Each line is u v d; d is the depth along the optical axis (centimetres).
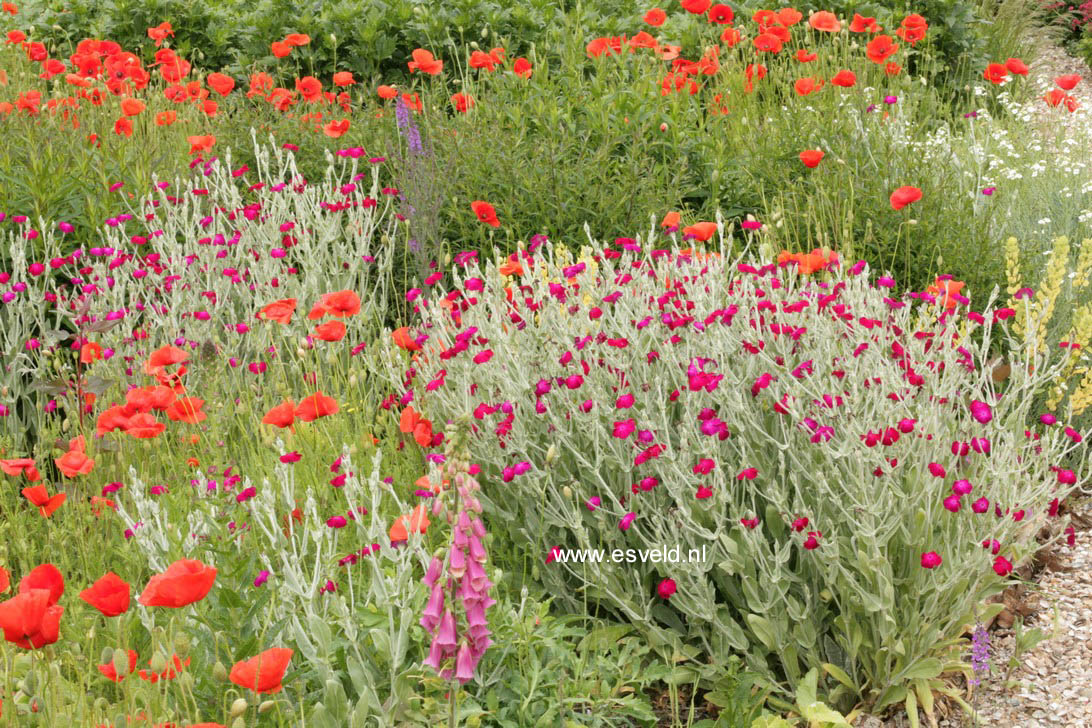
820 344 352
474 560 227
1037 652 352
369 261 514
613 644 338
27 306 470
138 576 330
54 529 343
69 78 616
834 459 334
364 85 734
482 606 230
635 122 602
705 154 607
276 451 388
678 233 543
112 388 443
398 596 299
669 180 601
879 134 600
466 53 785
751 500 346
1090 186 550
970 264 501
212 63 888
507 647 306
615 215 539
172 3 881
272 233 518
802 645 330
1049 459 357
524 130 598
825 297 371
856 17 699
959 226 514
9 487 394
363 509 336
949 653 347
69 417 404
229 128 650
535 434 371
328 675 280
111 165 559
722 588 342
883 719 336
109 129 600
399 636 283
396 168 557
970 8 909
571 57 692
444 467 225
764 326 371
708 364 353
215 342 452
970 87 870
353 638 287
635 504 351
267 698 272
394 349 425
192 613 298
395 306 554
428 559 303
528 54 768
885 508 324
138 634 301
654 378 362
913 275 518
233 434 440
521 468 330
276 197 527
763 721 305
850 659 332
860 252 520
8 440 417
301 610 304
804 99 668
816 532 316
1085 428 442
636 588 350
